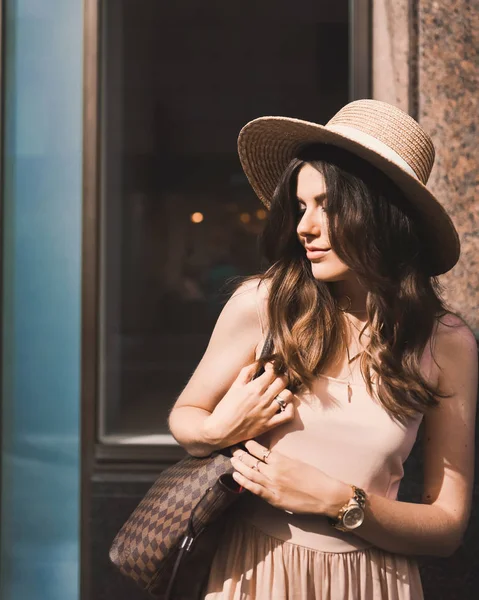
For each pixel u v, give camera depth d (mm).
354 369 1745
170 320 12305
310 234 1702
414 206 1745
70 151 3285
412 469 2791
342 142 1645
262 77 11930
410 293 1725
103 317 3514
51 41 3268
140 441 3246
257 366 1737
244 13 10359
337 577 1678
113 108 5699
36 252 3297
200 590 1788
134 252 12281
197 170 13891
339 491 1626
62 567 3271
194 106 12523
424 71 2936
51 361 3297
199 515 1680
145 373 8359
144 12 9945
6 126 3268
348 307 1806
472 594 2875
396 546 1692
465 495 1770
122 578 3127
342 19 5031
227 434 1680
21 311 3301
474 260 2885
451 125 2920
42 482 3283
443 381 1788
